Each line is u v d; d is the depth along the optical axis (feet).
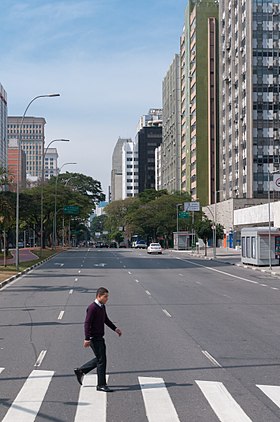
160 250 268.62
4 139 484.74
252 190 297.33
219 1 349.20
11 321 59.36
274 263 160.45
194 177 390.01
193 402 28.63
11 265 159.43
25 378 34.24
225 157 335.06
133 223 385.29
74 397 29.84
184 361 38.88
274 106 299.17
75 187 399.65
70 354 41.68
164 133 539.70
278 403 28.37
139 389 31.32
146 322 58.08
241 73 306.76
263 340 47.29
